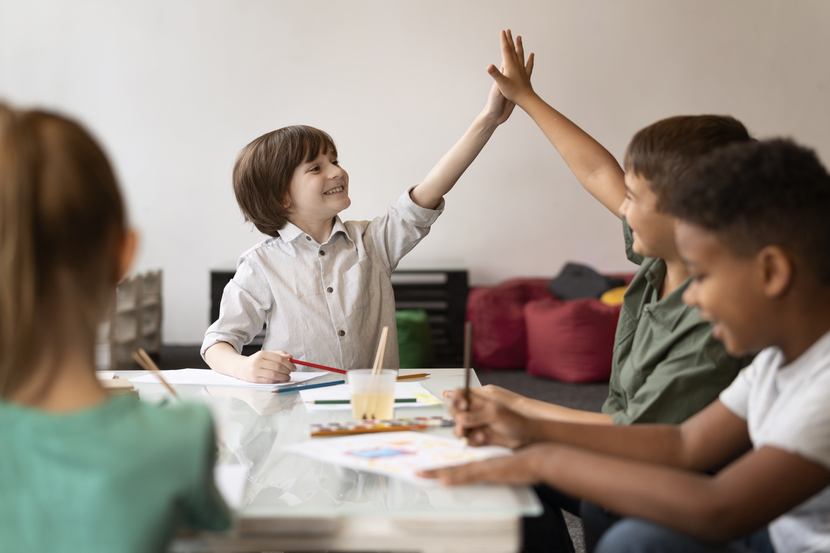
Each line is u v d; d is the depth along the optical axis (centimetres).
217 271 359
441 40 424
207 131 429
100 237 55
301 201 150
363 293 152
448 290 382
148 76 426
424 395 106
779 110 422
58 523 52
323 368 126
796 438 61
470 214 433
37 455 52
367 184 432
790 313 64
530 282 406
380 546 60
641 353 101
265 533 60
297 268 150
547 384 341
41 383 54
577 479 65
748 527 61
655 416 93
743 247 63
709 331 93
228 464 75
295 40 425
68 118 56
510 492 65
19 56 424
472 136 150
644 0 418
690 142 91
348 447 76
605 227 430
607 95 423
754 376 77
